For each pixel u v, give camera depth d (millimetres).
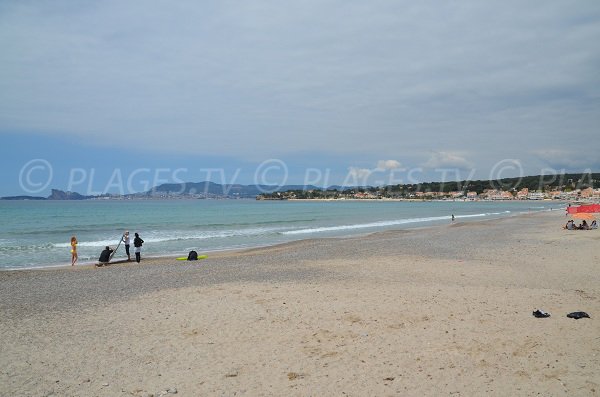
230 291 13523
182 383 6875
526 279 14930
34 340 9039
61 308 11773
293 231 42406
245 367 7480
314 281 15086
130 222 54250
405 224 52250
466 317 10117
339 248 25844
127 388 6715
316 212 88625
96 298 13023
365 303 11570
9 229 43750
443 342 8484
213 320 10297
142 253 26875
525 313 10383
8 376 7203
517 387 6512
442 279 15141
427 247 25625
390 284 14250
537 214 74250
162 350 8359
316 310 10984
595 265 17703
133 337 9156
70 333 9500
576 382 6625
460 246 25938
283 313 10773
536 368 7180
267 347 8422
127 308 11633
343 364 7520
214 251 27438
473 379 6820
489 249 24078
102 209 94000
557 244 25828
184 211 86625
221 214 75688
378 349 8188
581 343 8273
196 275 17109
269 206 131250
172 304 11969
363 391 6492
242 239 35062
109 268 20109
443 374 7027
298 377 7035
